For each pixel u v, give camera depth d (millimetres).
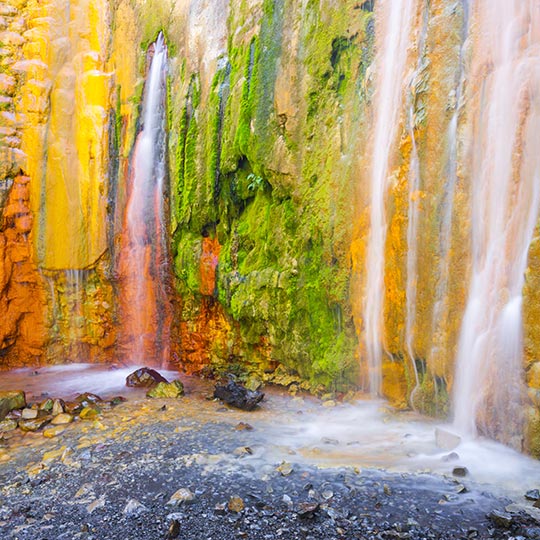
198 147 8242
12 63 9531
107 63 9938
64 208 9523
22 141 9422
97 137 9633
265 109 6879
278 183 6766
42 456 4559
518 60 4059
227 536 3029
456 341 4578
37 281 9508
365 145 5742
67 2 9992
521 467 3717
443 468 3830
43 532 3168
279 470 3920
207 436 4895
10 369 9227
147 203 9266
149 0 9688
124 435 5016
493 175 4250
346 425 5133
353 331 6000
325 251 6195
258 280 7055
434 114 4781
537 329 3756
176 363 8945
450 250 4641
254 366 7578
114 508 3461
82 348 9812
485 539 2854
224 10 8188
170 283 8961
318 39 6281
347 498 3422
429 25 4891
